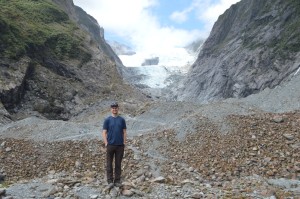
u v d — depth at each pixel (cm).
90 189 1305
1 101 5900
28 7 9462
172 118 3756
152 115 3931
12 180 2077
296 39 14012
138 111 4200
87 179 1520
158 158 2281
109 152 1314
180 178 1864
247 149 2125
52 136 2922
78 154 2409
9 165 2262
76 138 2808
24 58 7131
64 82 7562
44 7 9912
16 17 8412
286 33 15075
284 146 2086
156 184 1452
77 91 7581
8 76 6369
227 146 2216
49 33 8756
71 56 8688
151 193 1296
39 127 3219
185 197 1252
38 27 8738
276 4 17688
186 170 2005
